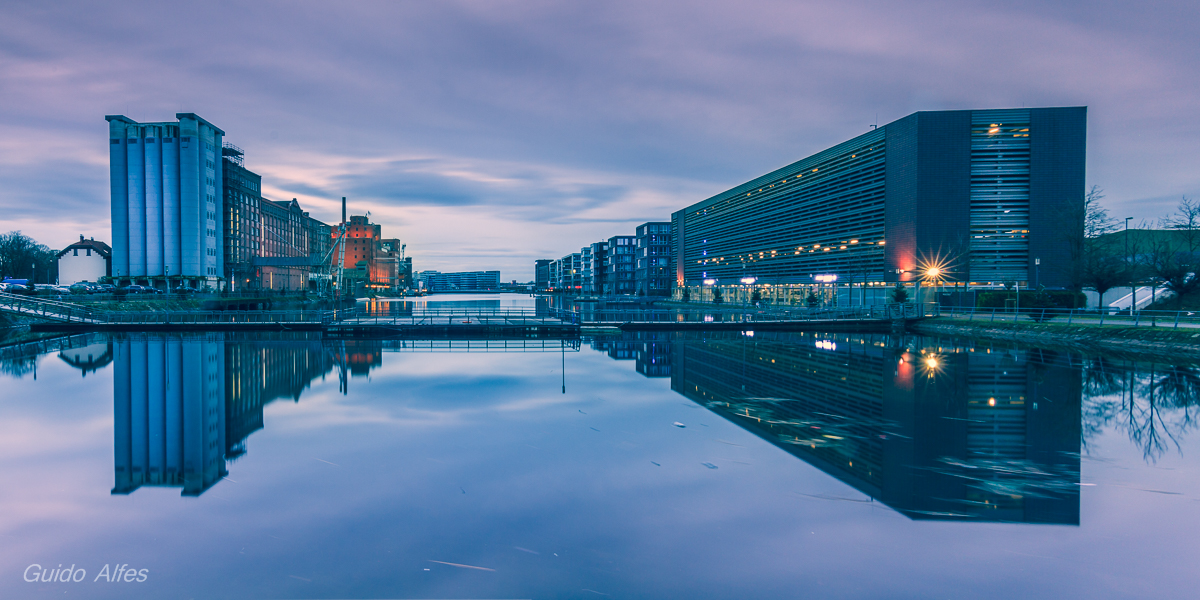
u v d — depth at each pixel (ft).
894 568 25.55
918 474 37.99
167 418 55.52
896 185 208.74
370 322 158.20
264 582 24.35
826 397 64.64
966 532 29.25
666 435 47.85
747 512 31.71
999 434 48.55
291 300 305.32
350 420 53.83
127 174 278.67
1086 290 180.24
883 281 215.72
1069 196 193.26
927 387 70.38
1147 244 218.79
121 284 276.21
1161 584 24.13
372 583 24.14
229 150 341.82
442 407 59.52
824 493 34.63
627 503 32.96
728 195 355.15
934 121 198.59
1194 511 31.99
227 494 34.68
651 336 151.64
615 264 576.61
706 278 391.45
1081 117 192.75
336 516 31.24
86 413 57.98
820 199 256.93
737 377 79.36
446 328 151.23
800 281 273.33
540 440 46.50
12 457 42.91
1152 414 55.57
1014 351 111.65
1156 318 136.05
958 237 197.26
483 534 28.94
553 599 22.79
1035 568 25.63
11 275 318.65
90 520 30.99
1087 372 82.58
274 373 84.28
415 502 33.14
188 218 277.85
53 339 134.41
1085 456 42.16
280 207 422.82
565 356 107.45
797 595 23.15
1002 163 196.65
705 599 22.81
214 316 197.57
